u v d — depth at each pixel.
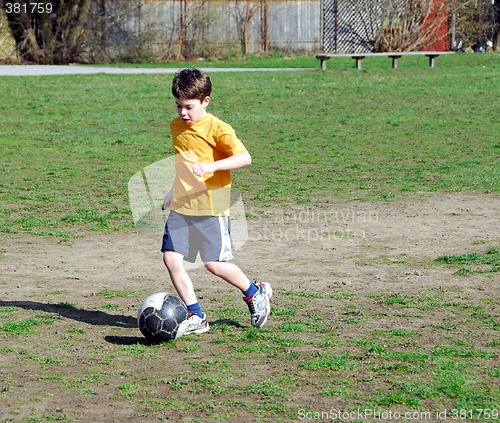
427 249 22.66
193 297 15.62
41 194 30.42
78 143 41.59
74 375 13.54
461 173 33.69
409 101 55.41
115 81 67.31
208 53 95.81
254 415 11.87
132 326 16.44
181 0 93.81
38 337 15.61
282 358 14.27
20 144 41.22
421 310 17.12
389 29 100.50
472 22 103.81
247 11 96.44
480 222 25.77
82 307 17.72
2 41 89.69
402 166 35.44
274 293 18.62
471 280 19.48
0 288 19.17
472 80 67.00
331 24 101.12
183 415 11.89
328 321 16.45
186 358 14.37
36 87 62.44
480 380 13.16
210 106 53.47
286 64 86.94
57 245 23.47
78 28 90.38
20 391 12.85
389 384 13.00
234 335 15.64
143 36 93.12
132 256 22.36
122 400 12.46
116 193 30.67
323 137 42.78
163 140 42.41
